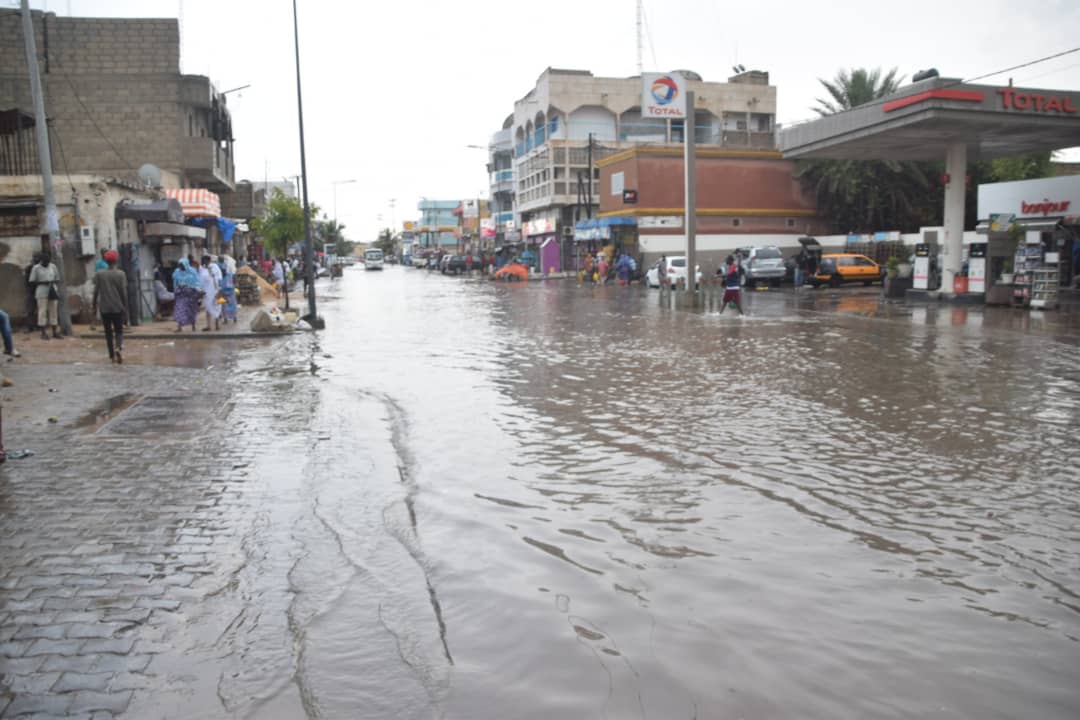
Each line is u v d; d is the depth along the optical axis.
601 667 3.63
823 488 6.38
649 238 44.28
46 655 3.73
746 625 4.05
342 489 6.45
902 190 42.59
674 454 7.48
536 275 58.66
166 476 6.79
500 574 4.72
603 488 6.45
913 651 3.77
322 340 18.20
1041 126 24.00
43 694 3.39
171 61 30.34
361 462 7.28
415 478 6.77
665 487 6.45
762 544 5.18
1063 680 3.51
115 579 4.62
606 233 45.62
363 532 5.45
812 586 4.52
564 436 8.27
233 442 8.05
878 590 4.46
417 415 9.41
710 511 5.85
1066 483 6.45
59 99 29.89
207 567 4.82
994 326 18.69
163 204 20.86
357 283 55.59
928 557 4.93
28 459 7.34
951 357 13.70
